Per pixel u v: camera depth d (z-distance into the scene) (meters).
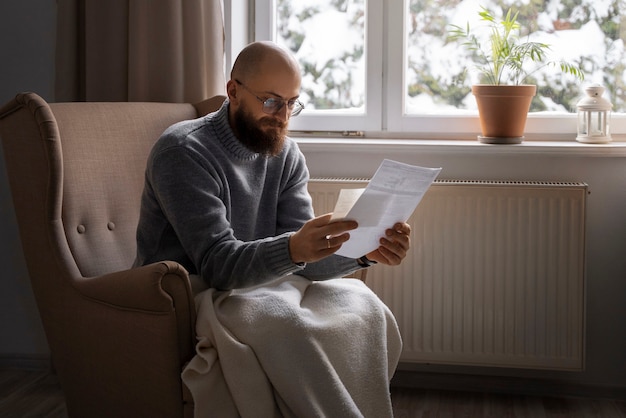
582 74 2.69
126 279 1.71
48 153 1.85
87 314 1.82
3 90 2.88
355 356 1.76
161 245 1.94
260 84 1.87
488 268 2.59
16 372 2.94
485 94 2.61
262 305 1.70
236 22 2.78
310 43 2.89
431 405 2.64
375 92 2.84
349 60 2.87
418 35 2.81
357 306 1.84
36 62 2.84
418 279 2.63
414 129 2.83
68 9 2.66
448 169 2.69
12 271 2.93
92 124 2.08
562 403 2.66
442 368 2.79
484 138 2.65
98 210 2.04
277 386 1.63
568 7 2.72
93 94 2.66
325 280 2.00
